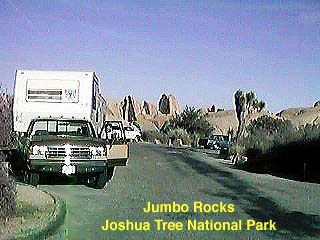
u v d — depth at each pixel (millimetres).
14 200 11141
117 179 19672
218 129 100312
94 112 22156
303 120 99312
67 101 21406
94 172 16547
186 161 30266
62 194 15508
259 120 49750
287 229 11078
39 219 10820
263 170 26094
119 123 20141
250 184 19234
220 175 22406
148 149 42375
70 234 10375
